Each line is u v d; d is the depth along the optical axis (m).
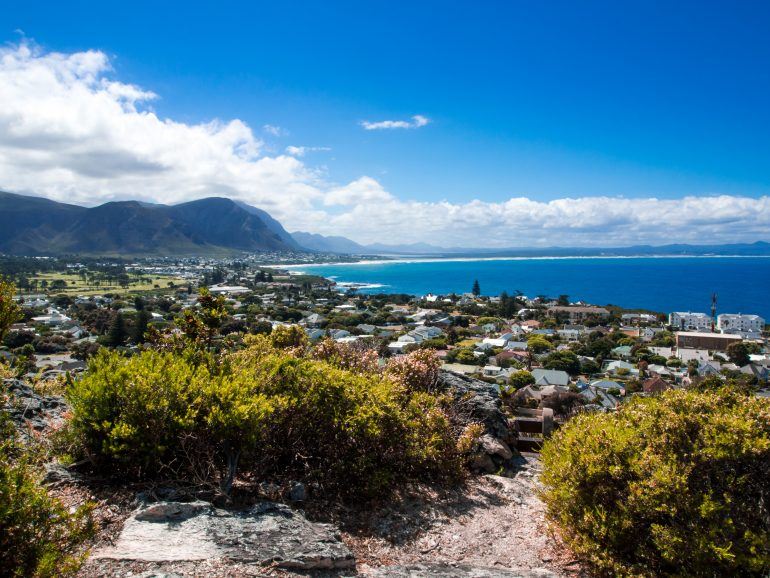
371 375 7.41
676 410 4.16
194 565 3.28
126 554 3.31
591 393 40.00
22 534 2.79
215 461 4.87
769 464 3.65
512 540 4.70
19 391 6.13
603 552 3.75
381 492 5.24
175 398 4.50
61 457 4.43
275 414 5.04
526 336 75.81
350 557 3.73
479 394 8.40
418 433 5.96
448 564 3.99
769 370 52.50
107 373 4.59
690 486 3.71
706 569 3.40
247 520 3.91
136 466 4.31
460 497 5.73
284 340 9.33
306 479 5.20
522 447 8.05
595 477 4.01
